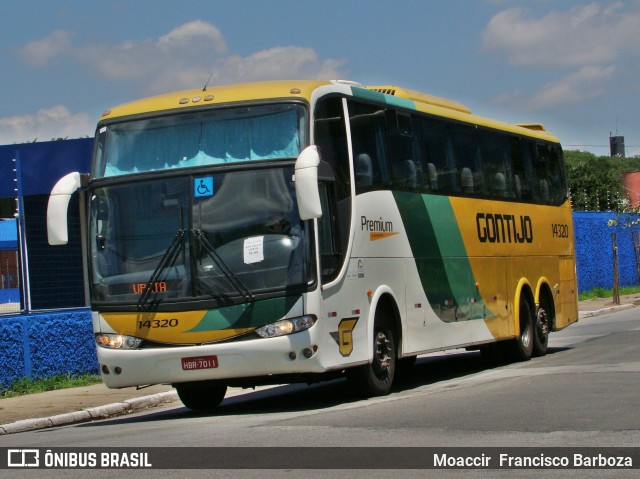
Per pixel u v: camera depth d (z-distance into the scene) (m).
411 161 15.25
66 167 20.70
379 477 7.75
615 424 9.95
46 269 19.50
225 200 12.37
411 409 11.74
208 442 9.88
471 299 16.86
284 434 10.16
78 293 19.72
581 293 41.06
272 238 12.17
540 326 19.77
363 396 13.80
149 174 12.71
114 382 12.67
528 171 20.03
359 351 13.19
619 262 45.53
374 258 13.75
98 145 13.15
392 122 14.83
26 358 17.88
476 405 11.79
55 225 12.77
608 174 66.12
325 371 12.30
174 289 12.34
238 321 12.10
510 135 19.28
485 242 17.59
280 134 12.44
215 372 12.18
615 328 26.62
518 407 11.42
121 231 12.73
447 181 16.42
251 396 16.80
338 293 12.70
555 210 21.31
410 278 14.80
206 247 12.30
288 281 12.07
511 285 18.61
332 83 13.35
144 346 12.45
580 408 11.12
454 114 17.09
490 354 19.00
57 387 17.94
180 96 13.05
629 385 13.09
